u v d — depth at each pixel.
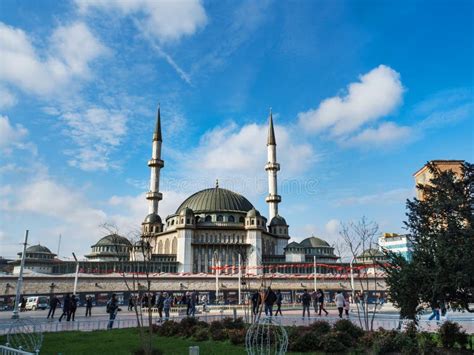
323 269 106.31
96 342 25.67
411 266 20.73
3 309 67.88
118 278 89.75
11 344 21.17
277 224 130.12
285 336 17.73
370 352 21.67
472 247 19.00
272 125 140.00
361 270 93.62
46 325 35.28
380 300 64.44
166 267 107.06
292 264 107.69
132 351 22.03
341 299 38.38
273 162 136.12
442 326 22.94
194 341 26.75
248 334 18.41
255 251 111.25
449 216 20.47
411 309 20.89
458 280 18.81
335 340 22.59
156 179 129.88
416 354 21.17
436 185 22.31
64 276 86.88
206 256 111.81
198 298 76.00
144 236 57.03
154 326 31.19
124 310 58.12
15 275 84.44
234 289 93.88
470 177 20.98
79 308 68.81
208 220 120.19
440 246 19.72
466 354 21.02
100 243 123.25
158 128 133.62
